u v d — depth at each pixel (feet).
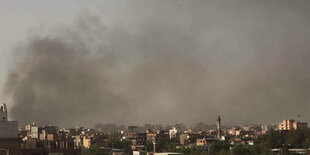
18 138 304.09
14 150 301.43
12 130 308.60
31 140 367.86
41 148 356.79
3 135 304.91
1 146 297.74
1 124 305.32
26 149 347.97
